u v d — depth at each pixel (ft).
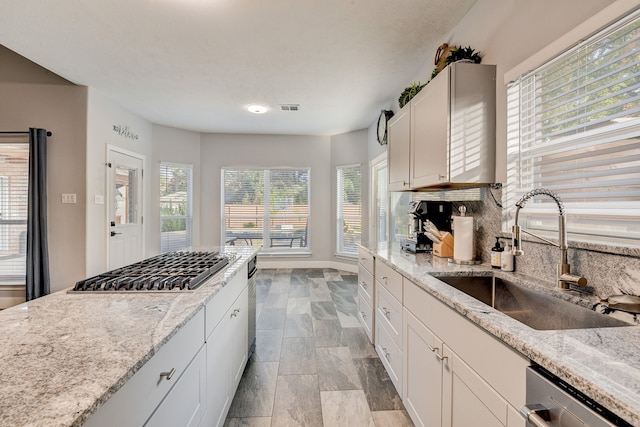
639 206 3.59
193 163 18.15
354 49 8.81
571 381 2.11
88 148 11.60
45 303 3.82
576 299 3.83
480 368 3.34
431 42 8.43
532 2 5.08
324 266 19.07
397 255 7.66
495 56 6.05
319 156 18.94
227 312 5.48
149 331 3.02
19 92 11.34
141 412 2.62
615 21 3.67
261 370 7.44
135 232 14.82
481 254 6.73
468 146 5.89
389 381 7.00
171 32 7.98
